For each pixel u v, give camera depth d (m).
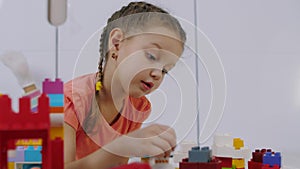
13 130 0.44
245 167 0.74
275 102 1.00
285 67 1.01
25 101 0.44
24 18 0.93
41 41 0.93
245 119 0.99
